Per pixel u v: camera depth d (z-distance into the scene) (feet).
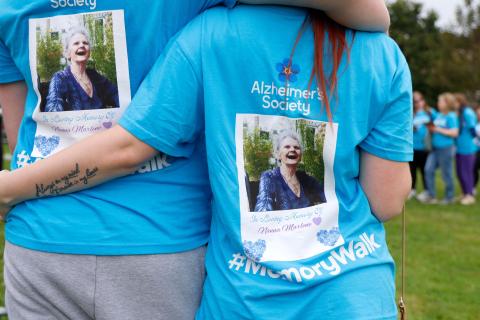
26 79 5.15
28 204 5.01
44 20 4.89
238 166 4.76
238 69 4.70
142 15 4.84
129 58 4.89
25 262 5.01
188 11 4.95
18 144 5.24
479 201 35.78
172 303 5.02
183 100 4.72
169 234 4.98
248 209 4.76
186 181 5.11
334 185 4.97
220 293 4.86
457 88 106.11
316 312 4.75
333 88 4.76
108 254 4.85
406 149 5.01
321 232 4.90
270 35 4.71
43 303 5.05
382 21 4.85
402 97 4.95
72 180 4.79
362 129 4.88
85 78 4.91
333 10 4.63
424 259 19.81
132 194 4.92
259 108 4.75
